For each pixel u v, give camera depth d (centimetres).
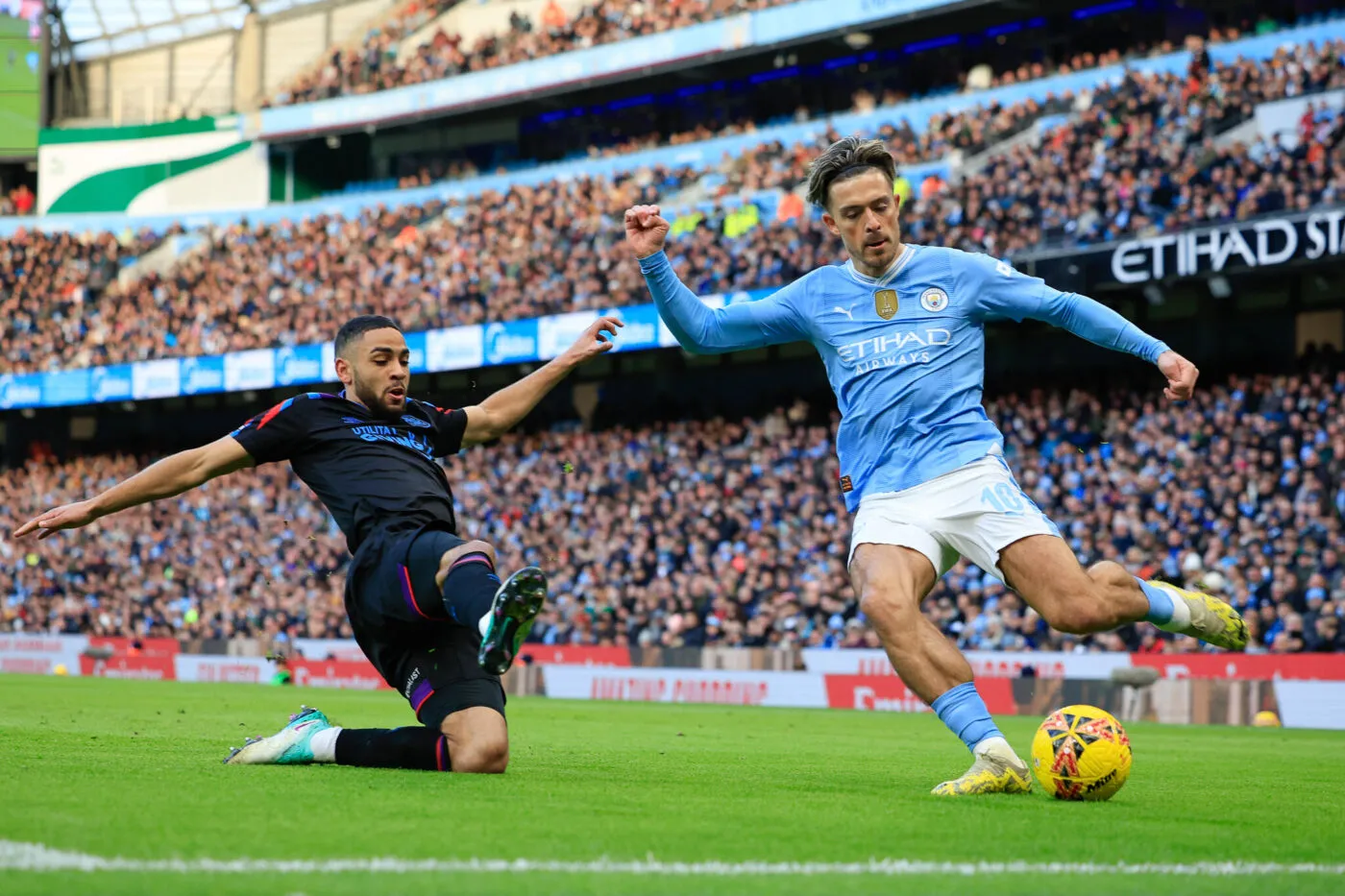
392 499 670
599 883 373
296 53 5006
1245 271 2408
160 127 4775
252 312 4069
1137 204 2775
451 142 4544
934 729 1625
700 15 3806
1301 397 2591
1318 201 2470
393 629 667
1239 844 497
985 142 3262
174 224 4619
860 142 699
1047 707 2244
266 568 3716
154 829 451
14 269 4459
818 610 2786
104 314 4269
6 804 513
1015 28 3541
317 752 702
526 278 3641
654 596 3033
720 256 3319
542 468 3553
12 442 4681
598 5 4069
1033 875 409
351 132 4481
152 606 3812
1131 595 656
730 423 3466
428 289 3797
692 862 414
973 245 2931
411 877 374
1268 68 2816
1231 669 2145
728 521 3098
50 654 3700
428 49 4409
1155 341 672
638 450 3444
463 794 575
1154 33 3334
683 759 940
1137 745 1428
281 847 419
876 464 686
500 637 553
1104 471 2720
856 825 513
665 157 3894
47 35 4988
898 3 3353
